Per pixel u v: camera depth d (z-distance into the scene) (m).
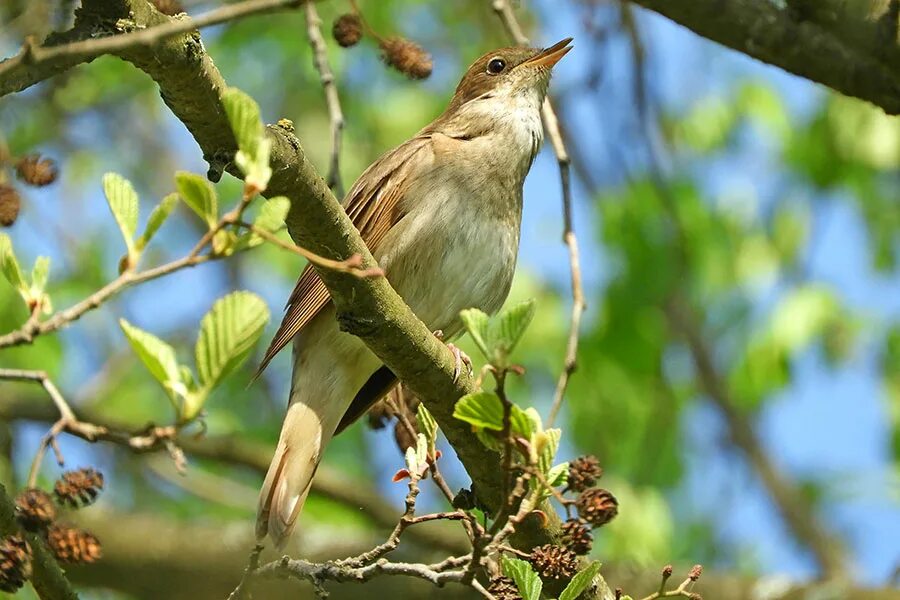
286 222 5.70
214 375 5.21
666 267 12.97
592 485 5.62
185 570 10.55
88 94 13.05
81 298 12.67
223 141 5.45
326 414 7.59
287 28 13.19
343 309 6.00
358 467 13.70
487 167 8.04
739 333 14.12
